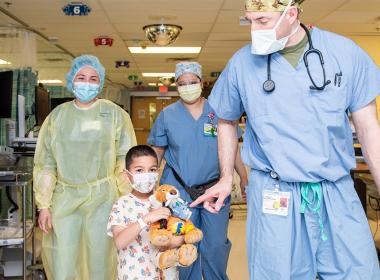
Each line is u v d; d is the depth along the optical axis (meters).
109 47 7.14
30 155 3.73
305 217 1.39
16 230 3.01
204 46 7.15
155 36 5.63
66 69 8.16
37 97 4.38
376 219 5.01
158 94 13.76
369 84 1.42
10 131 3.99
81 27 5.72
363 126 1.43
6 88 3.71
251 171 1.52
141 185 1.96
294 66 1.41
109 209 2.36
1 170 2.78
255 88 1.46
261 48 1.37
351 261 1.38
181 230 1.76
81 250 2.36
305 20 5.44
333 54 1.39
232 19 5.35
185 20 5.42
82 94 2.36
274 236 1.40
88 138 2.34
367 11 5.01
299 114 1.39
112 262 2.36
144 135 13.76
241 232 4.64
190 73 2.61
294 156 1.38
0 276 3.26
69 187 2.35
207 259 2.53
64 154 2.35
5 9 4.82
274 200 1.41
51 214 2.33
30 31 5.70
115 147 2.42
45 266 2.38
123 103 13.74
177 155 2.61
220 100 1.62
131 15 5.16
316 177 1.38
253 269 1.44
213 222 2.49
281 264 1.38
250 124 1.50
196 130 2.59
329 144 1.38
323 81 1.37
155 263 1.84
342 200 1.41
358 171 3.19
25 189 2.81
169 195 1.82
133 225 1.79
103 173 2.38
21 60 5.43
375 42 6.66
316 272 1.43
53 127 2.37
